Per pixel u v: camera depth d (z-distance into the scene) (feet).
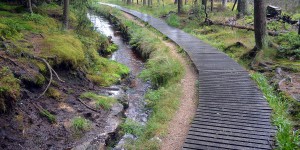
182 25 90.17
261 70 43.06
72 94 37.58
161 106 35.58
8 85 29.32
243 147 23.35
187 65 49.98
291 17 79.05
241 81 37.96
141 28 88.69
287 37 54.29
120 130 31.81
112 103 37.63
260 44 50.03
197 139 25.08
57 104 34.12
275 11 81.76
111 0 200.64
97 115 34.01
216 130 26.30
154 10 133.69
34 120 29.48
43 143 27.43
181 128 29.73
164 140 27.78
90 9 147.23
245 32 69.67
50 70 36.70
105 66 52.08
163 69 47.57
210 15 96.37
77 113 33.53
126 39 86.48
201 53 54.49
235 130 25.93
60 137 28.91
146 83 48.75
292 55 47.14
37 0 74.43
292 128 26.04
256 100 31.73
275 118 27.02
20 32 47.19
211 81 38.63
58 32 53.42
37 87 33.91
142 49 67.46
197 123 27.81
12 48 37.11
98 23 112.47
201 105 31.65
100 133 30.81
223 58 50.39
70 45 45.93
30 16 57.82
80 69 44.04
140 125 32.48
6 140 25.64
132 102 40.81
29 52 38.58
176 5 138.72
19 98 30.17
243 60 50.01
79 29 63.98
